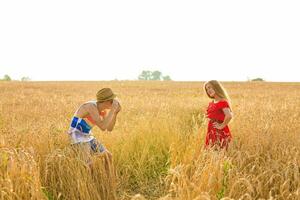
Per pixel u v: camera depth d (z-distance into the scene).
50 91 32.50
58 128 7.77
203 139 7.44
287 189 5.15
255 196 5.38
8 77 113.62
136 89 37.12
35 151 6.22
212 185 5.14
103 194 5.87
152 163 7.30
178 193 4.91
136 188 6.61
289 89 41.69
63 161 5.86
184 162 6.23
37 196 4.90
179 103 16.89
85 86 46.81
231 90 37.69
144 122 9.60
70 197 5.66
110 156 6.21
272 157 6.47
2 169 5.34
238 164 6.00
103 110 6.40
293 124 8.82
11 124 9.61
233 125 8.91
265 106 14.57
